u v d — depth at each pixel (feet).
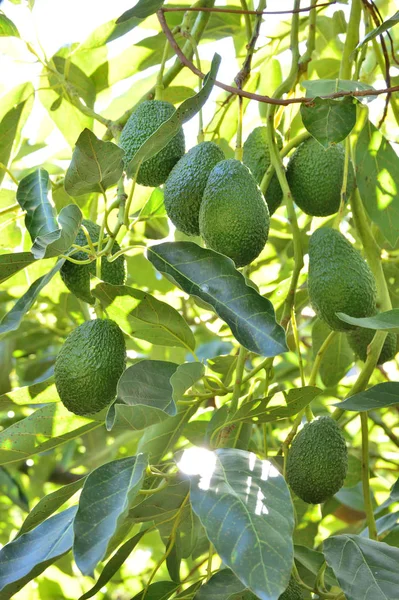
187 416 4.97
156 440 4.98
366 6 5.14
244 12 5.03
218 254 4.50
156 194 5.06
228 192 4.58
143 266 6.64
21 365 7.54
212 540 3.89
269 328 4.33
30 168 6.61
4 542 7.98
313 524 5.45
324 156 4.99
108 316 4.71
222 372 5.54
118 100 6.09
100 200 6.02
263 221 4.61
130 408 4.12
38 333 7.24
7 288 6.66
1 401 4.85
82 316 6.52
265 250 6.18
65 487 4.58
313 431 4.72
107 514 4.04
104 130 6.12
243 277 4.44
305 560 4.79
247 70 4.99
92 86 5.91
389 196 5.15
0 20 5.53
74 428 4.83
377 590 4.30
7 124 5.85
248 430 5.01
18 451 4.83
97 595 7.31
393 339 5.07
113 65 5.89
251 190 4.60
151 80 6.06
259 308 4.37
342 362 5.85
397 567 4.37
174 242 4.58
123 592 7.70
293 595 4.61
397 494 4.86
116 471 4.16
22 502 7.97
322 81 4.72
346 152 4.88
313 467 4.68
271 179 4.99
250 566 3.82
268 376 4.85
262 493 4.02
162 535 4.87
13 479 7.82
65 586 6.73
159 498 4.50
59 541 4.29
